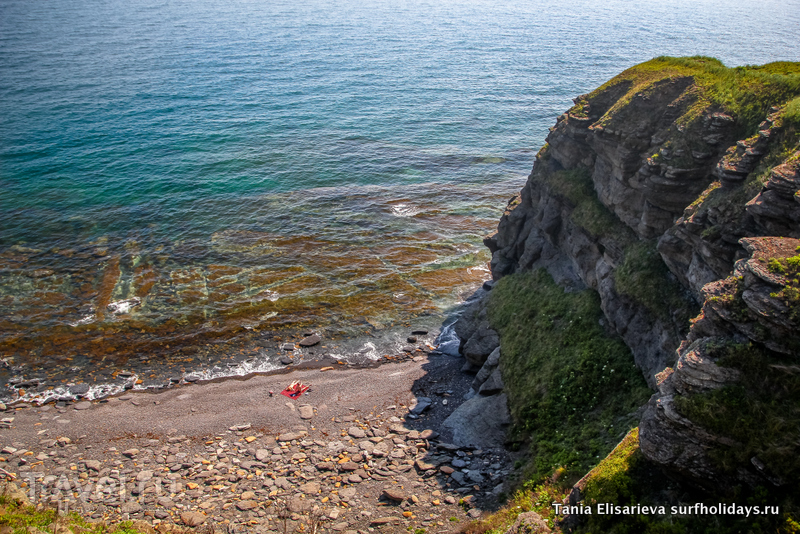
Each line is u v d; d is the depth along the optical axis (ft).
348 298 151.23
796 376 47.91
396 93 404.16
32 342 129.80
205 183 233.96
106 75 419.95
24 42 538.88
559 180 124.36
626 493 56.44
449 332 137.90
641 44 620.08
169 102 358.64
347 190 230.27
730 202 71.67
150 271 162.30
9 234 184.14
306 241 183.01
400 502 78.64
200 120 324.60
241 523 75.72
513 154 284.82
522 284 128.47
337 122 330.75
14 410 108.47
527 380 99.60
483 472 84.53
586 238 111.24
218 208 209.36
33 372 120.16
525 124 340.18
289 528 74.23
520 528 58.80
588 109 117.39
